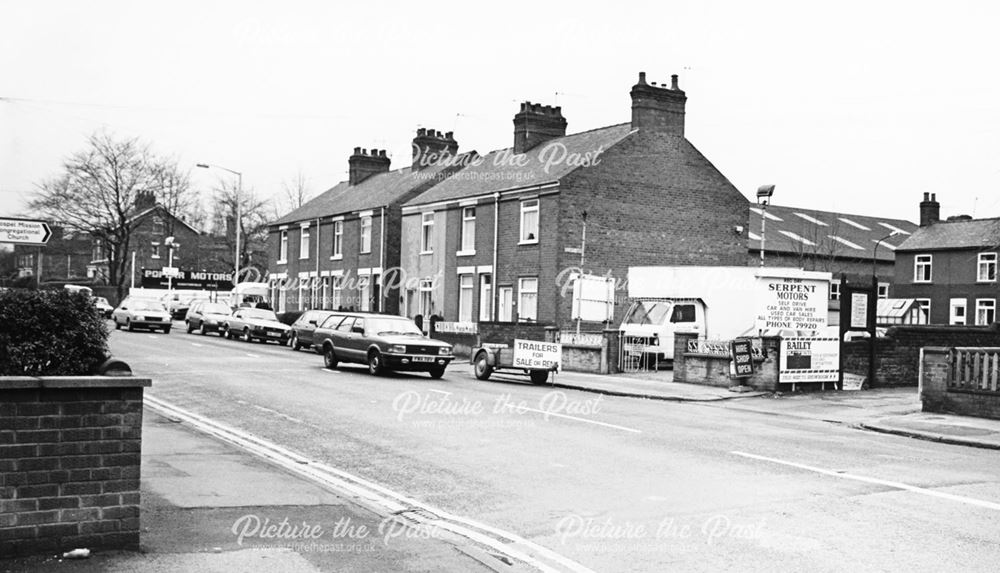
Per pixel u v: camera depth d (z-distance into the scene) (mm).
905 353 24109
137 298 46219
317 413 16203
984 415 17562
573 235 34062
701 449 12969
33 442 6379
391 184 49750
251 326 40906
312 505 8664
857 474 11180
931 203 59781
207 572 6391
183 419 15031
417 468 11273
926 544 7809
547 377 25172
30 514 6367
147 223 84688
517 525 8477
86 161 64750
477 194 38469
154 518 7883
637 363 28172
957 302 55531
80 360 6785
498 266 37156
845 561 7293
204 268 78250
